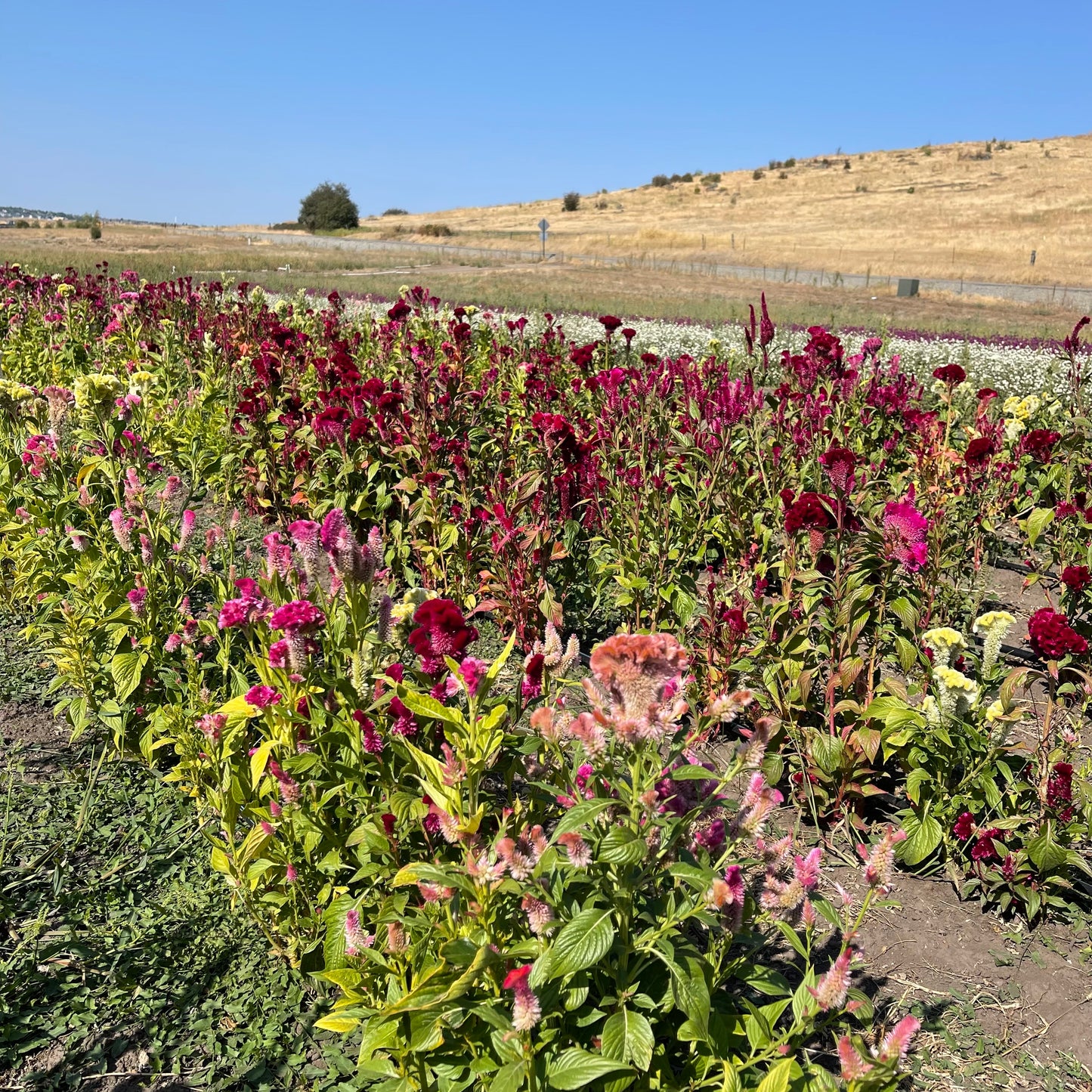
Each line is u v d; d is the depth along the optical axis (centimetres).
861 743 346
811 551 389
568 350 1099
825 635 388
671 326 2105
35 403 569
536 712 222
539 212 12594
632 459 589
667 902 215
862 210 9138
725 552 538
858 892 341
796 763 388
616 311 2723
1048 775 326
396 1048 212
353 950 219
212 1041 271
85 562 419
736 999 250
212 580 400
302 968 294
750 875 262
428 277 4175
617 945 218
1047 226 7131
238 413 701
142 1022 278
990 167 11081
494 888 203
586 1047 218
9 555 515
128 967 295
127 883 332
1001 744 327
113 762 400
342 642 290
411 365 787
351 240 8412
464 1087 216
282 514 644
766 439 622
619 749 222
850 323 2480
